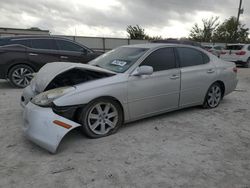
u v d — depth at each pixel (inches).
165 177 106.7
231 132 157.9
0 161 118.0
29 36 297.7
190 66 186.9
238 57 626.2
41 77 155.5
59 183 101.5
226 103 231.3
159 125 167.2
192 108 210.2
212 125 169.8
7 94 255.8
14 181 102.5
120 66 160.9
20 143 137.3
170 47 178.1
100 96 138.9
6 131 153.6
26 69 292.2
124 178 105.4
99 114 142.9
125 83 148.7
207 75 196.5
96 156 123.6
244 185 101.9
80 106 133.3
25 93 165.8
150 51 166.2
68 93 130.5
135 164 116.7
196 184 102.2
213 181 104.3
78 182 102.3
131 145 136.3
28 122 127.6
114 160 120.0
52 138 121.4
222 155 127.0
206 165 116.9
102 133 145.6
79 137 145.0
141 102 158.2
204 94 199.2
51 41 305.7
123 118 153.8
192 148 134.1
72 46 319.9
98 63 177.2
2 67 280.4
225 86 215.0
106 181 103.1
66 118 129.4
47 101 127.3
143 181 103.6
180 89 178.9
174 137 148.0
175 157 124.0
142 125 166.4
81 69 147.9
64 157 122.3
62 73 147.3
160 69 167.8
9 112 191.8
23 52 287.0
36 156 123.0
